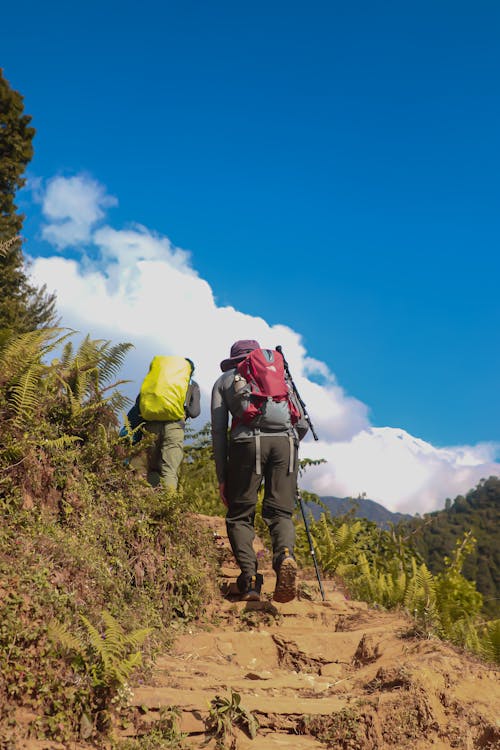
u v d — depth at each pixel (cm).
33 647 289
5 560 330
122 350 527
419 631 436
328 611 519
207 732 301
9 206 2025
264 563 672
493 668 362
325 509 932
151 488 542
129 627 376
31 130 2178
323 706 333
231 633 452
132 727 290
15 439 410
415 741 296
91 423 511
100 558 418
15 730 259
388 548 901
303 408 547
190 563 513
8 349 446
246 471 511
